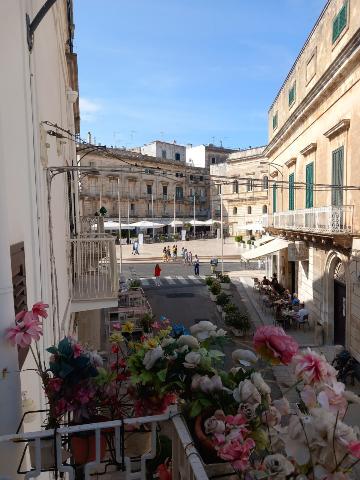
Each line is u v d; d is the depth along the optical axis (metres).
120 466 2.23
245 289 23.16
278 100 20.84
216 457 1.91
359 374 10.32
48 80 5.89
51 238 4.93
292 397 7.07
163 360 2.22
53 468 2.19
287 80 18.61
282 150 20.39
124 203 56.72
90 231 16.83
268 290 19.41
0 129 2.31
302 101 14.74
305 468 1.61
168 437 2.55
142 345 2.44
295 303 16.48
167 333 2.69
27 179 3.65
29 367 3.29
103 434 2.52
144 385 2.40
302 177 16.20
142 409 2.43
